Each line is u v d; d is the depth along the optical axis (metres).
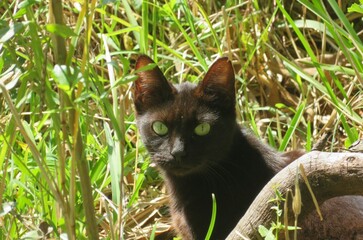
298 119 4.70
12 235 3.81
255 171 4.08
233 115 4.16
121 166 3.25
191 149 3.99
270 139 4.85
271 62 5.50
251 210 3.09
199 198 4.12
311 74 5.46
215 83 4.09
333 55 5.48
